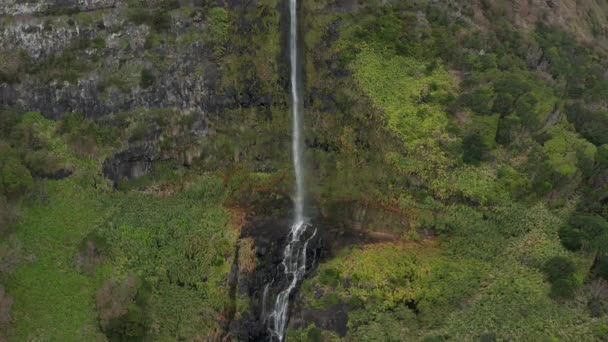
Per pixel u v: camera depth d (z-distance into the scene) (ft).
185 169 178.19
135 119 174.50
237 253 156.46
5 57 171.32
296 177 177.37
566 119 174.29
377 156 168.55
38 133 168.35
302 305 143.84
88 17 176.96
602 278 137.59
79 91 172.86
